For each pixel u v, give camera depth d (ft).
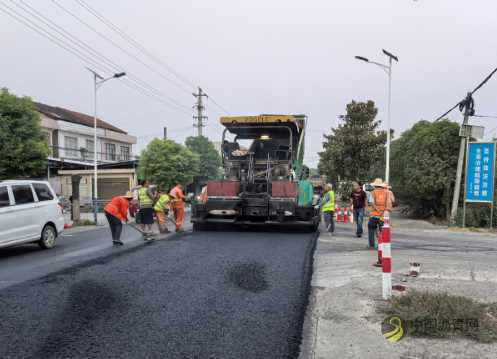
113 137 129.90
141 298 18.35
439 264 25.34
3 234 30.22
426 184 68.33
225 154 44.83
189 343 13.69
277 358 12.69
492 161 56.65
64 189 105.91
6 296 18.70
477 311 14.52
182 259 26.66
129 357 12.65
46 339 13.93
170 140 121.29
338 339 13.88
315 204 43.16
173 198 41.98
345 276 22.39
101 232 47.80
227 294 19.02
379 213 31.48
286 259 26.76
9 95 61.82
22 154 60.23
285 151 44.78
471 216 60.64
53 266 25.39
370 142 73.82
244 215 40.06
